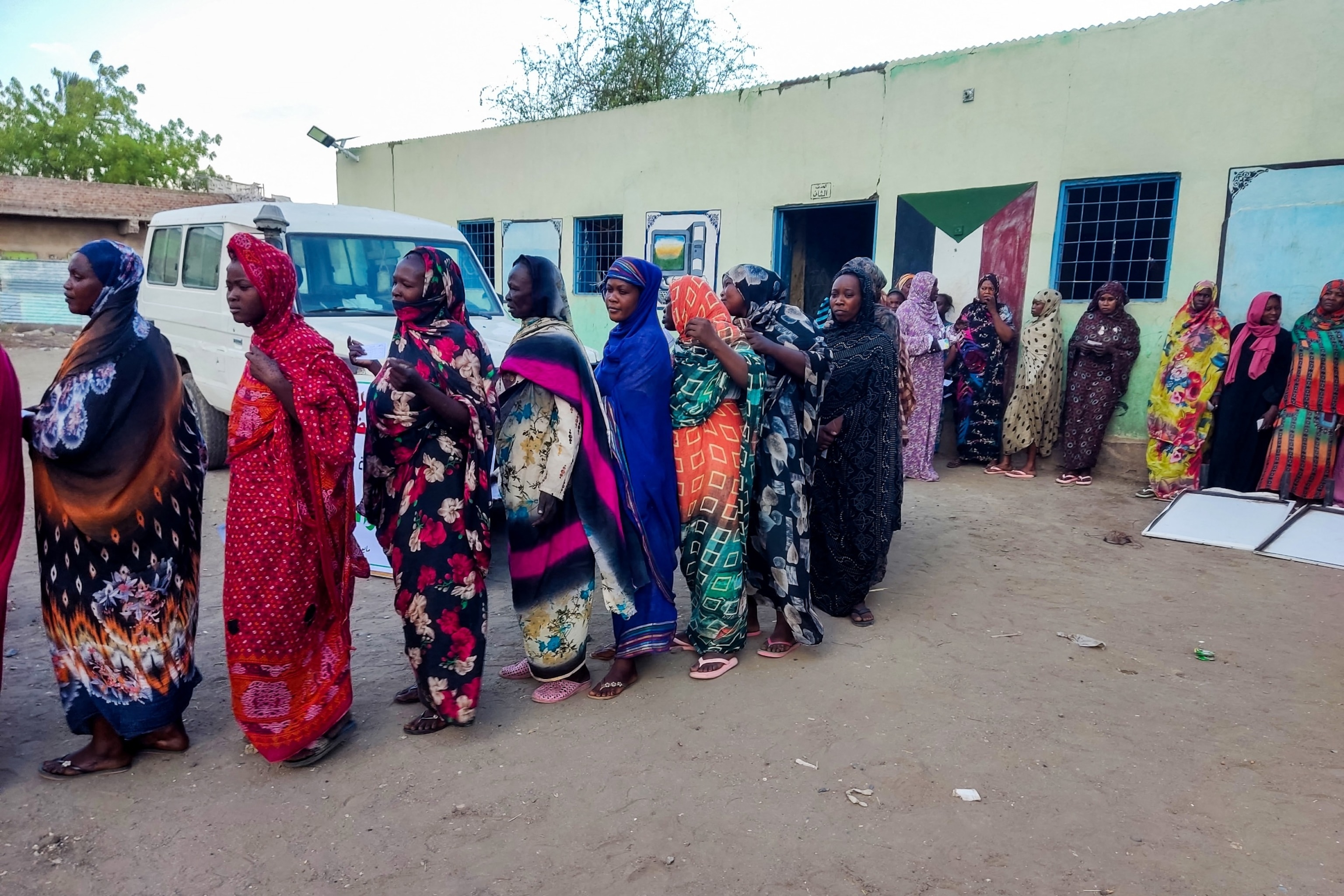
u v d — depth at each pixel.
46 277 21.55
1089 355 7.21
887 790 2.71
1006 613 4.31
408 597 2.91
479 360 3.00
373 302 5.88
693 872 2.32
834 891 2.24
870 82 8.68
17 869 2.32
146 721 2.75
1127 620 4.22
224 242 6.34
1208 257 7.07
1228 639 3.98
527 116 17.56
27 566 4.89
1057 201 7.72
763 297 3.54
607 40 16.48
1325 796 2.67
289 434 2.64
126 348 2.58
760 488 3.50
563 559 3.19
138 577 2.65
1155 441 6.80
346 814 2.58
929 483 7.38
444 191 12.76
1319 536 5.39
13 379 2.60
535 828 2.51
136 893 2.23
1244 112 6.78
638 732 3.09
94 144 39.50
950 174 8.30
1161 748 2.97
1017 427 7.58
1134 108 7.25
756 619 4.03
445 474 2.86
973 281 8.31
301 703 2.78
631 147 10.66
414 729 3.06
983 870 2.32
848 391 3.83
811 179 9.25
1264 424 6.28
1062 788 2.72
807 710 3.26
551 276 3.07
